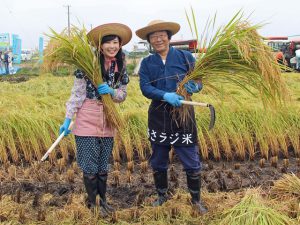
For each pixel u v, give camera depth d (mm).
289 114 6855
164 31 4145
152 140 4387
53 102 8578
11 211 4449
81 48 4020
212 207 4426
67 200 4746
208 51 4059
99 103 4215
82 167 4309
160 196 4574
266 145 6516
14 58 27047
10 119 6551
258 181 5488
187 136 4262
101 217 4270
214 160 6535
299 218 3992
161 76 4215
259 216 3746
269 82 4129
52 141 6500
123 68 4281
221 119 6680
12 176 5590
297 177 4984
